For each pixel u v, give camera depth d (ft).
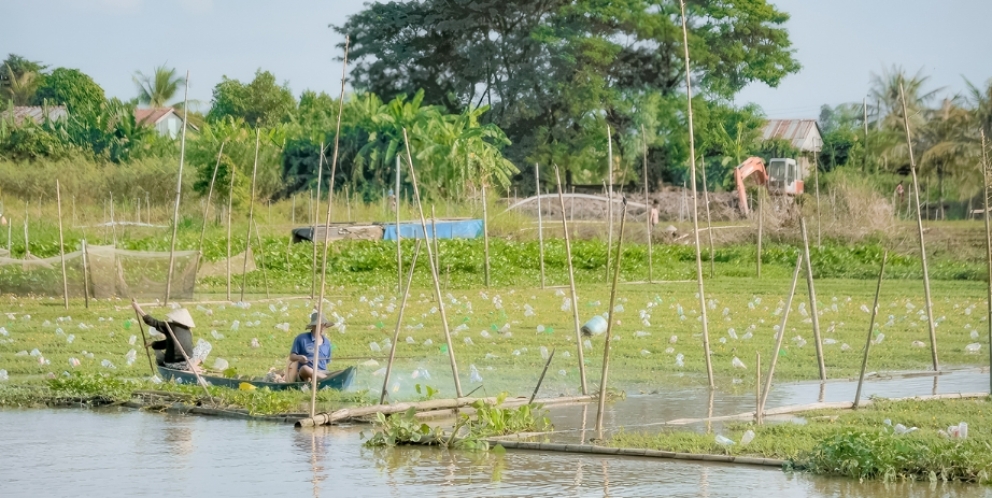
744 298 131.03
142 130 286.46
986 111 251.60
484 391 66.18
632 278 161.58
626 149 353.10
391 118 278.46
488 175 270.26
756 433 51.34
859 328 100.68
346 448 49.88
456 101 363.35
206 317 108.17
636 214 257.34
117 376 71.20
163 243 180.65
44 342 87.86
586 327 85.35
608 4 349.82
